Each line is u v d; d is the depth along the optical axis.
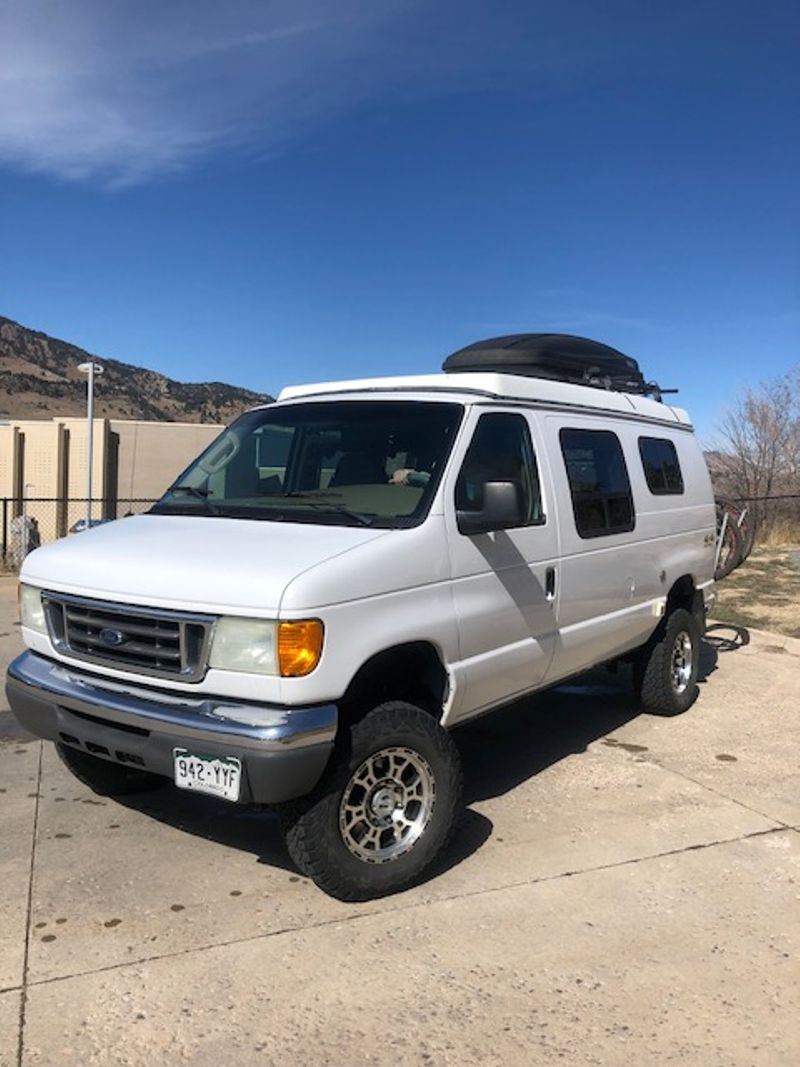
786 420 22.25
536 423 5.16
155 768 3.76
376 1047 3.01
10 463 33.31
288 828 3.81
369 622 3.79
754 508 19.08
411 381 5.09
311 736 3.53
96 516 31.25
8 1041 3.00
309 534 4.06
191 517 4.60
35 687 4.18
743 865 4.37
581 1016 3.19
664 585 6.45
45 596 4.25
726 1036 3.09
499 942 3.66
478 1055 2.98
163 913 3.85
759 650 9.25
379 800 3.97
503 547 4.62
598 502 5.61
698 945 3.66
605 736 6.40
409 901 3.98
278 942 3.63
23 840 4.55
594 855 4.45
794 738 6.38
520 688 4.96
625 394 6.66
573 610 5.27
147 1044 3.01
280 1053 2.98
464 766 5.76
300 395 5.48
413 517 4.21
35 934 3.67
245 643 3.57
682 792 5.31
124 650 3.88
